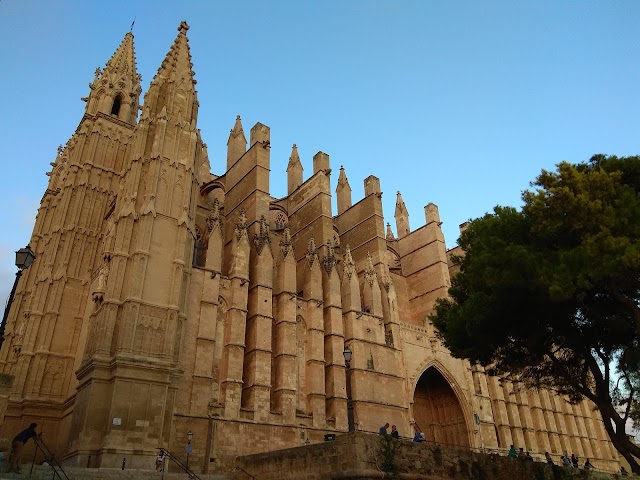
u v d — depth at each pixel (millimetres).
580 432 72688
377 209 58906
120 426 28891
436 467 22016
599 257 20547
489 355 27703
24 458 34938
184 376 35500
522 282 22891
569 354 27609
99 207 47562
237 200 51312
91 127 51531
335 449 21125
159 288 33906
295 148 63844
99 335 31391
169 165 38344
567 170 22297
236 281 41562
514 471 24875
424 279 63062
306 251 51344
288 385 41031
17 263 20391
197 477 26422
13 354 44312
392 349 51250
